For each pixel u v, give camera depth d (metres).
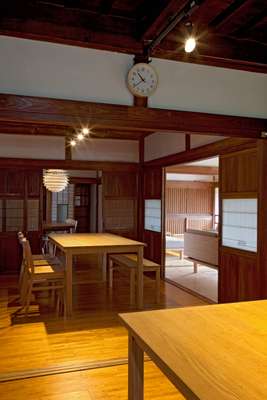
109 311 4.22
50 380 2.56
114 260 5.21
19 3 2.76
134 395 1.58
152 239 6.60
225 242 4.35
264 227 3.59
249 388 1.04
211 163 8.26
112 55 3.12
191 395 1.02
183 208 11.90
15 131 6.24
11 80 2.85
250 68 3.55
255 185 3.75
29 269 4.12
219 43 3.31
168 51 3.19
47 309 4.29
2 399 2.31
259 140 3.64
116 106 3.11
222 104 3.48
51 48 2.95
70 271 4.09
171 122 3.28
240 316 1.67
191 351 1.28
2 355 2.97
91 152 6.79
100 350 3.08
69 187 11.40
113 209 6.90
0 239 6.35
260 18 2.96
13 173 6.42
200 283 5.82
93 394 2.38
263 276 3.59
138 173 7.05
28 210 6.50
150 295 5.02
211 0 2.67
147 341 1.36
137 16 3.00
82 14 2.94
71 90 3.00
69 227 8.26
